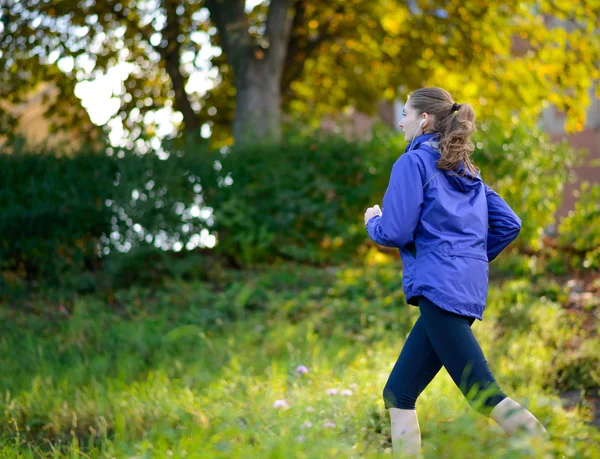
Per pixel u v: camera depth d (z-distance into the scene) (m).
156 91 14.10
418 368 3.40
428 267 3.21
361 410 4.01
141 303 8.20
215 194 9.74
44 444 4.18
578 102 12.42
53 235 9.23
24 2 11.82
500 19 11.91
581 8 11.66
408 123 3.55
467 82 12.88
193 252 9.75
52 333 6.97
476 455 2.75
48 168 9.47
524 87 12.46
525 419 3.02
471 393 3.10
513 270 9.35
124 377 5.25
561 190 10.34
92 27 12.52
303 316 7.36
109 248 9.10
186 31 13.37
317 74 14.23
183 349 6.16
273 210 10.05
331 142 10.17
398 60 12.84
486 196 3.57
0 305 8.14
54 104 13.98
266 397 4.36
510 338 6.09
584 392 4.91
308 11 12.45
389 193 3.30
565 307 7.84
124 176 9.11
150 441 3.65
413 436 3.35
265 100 11.52
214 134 14.52
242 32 11.52
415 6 11.98
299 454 2.94
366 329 6.76
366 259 10.17
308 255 9.98
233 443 3.22
